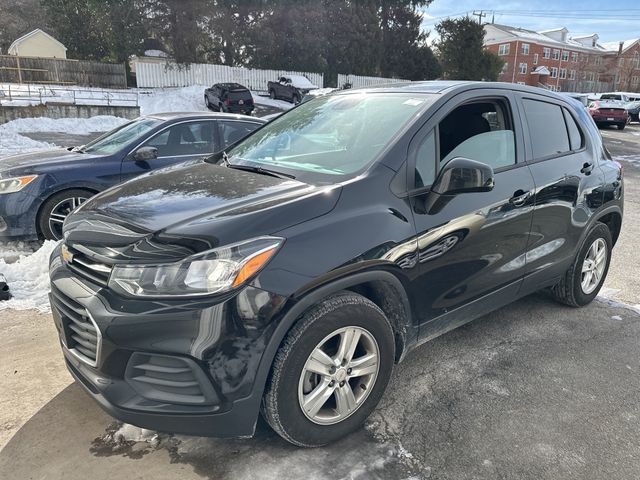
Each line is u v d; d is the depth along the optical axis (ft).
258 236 7.09
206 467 7.66
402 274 8.38
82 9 117.29
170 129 19.57
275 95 107.34
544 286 12.55
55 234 17.71
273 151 10.65
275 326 7.02
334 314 7.63
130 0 101.71
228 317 6.73
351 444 8.29
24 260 15.39
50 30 162.09
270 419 7.55
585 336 12.41
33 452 7.89
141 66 106.83
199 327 6.66
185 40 107.24
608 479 7.75
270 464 7.75
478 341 12.03
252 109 87.30
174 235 7.06
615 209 13.96
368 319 8.05
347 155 9.30
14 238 17.47
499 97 10.96
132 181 9.88
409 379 10.32
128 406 6.98
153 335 6.71
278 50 120.47
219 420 7.02
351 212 7.94
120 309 6.81
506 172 10.58
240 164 10.37
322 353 7.74
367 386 8.46
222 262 6.81
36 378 9.89
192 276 6.72
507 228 10.33
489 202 9.85
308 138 10.52
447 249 9.09
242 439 8.27
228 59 118.62
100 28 112.27
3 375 9.95
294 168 9.45
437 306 9.36
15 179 16.98
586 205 12.69
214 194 8.36
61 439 8.20
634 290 15.83
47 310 12.85
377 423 8.86
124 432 8.38
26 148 45.55
